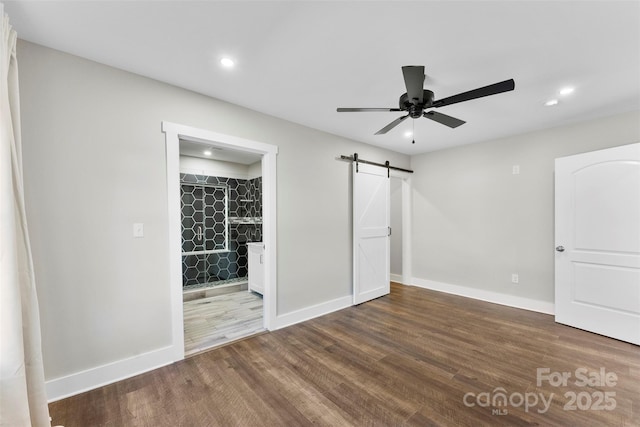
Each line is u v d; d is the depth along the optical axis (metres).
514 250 3.65
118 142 2.04
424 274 4.67
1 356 1.26
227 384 1.98
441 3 1.42
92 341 1.94
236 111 2.67
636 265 2.56
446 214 4.38
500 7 1.44
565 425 1.57
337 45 1.78
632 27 1.58
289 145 3.11
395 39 1.72
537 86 2.30
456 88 2.35
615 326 2.67
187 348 2.53
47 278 1.78
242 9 1.47
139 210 2.13
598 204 2.80
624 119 2.85
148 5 1.43
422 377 2.05
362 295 3.86
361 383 1.99
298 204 3.19
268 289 2.94
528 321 3.13
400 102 2.08
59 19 1.53
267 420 1.63
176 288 2.29
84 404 1.76
